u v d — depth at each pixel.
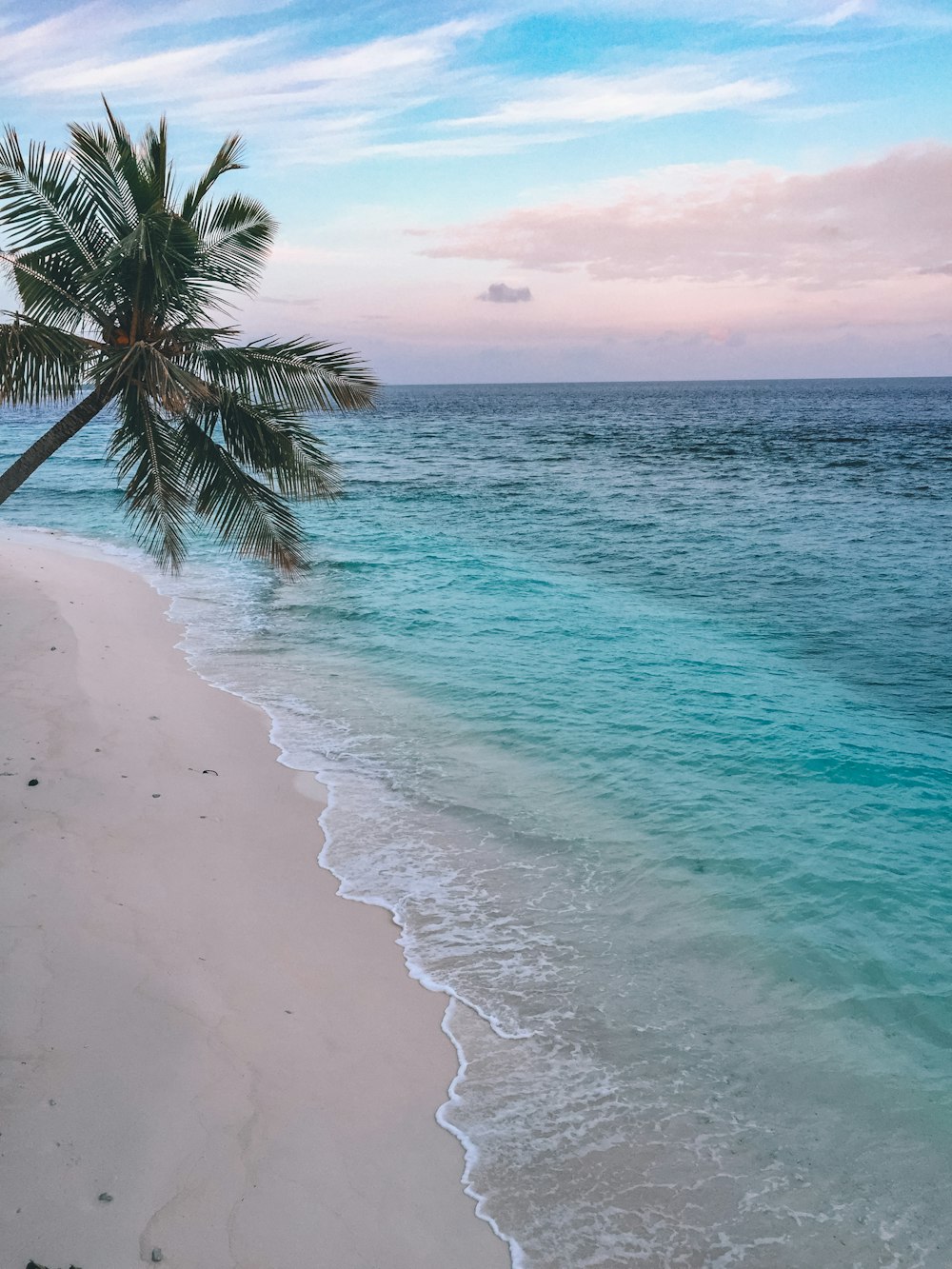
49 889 7.02
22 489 36.34
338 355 9.43
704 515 32.12
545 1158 4.87
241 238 9.75
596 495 38.09
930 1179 4.76
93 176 8.95
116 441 9.41
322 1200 4.46
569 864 8.08
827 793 9.58
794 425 91.00
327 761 10.34
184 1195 4.39
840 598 19.64
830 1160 4.89
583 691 12.93
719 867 8.02
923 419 99.12
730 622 17.59
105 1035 5.44
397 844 8.41
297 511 32.72
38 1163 4.46
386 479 44.38
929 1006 6.14
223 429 9.71
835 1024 5.98
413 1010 6.06
